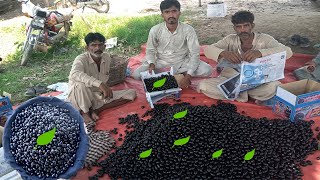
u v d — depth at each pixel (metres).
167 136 3.69
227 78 5.13
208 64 5.80
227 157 3.50
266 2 11.68
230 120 3.93
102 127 4.57
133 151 3.74
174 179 3.38
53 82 6.23
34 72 6.78
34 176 3.15
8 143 3.26
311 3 10.95
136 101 5.21
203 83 5.11
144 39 7.95
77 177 3.61
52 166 3.15
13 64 7.29
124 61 5.78
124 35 8.27
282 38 7.22
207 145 3.57
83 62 4.78
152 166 3.50
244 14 4.70
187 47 5.64
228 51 4.95
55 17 7.48
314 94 4.25
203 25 8.86
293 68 5.83
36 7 7.42
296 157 3.68
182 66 5.68
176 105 4.74
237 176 3.36
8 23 10.62
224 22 9.00
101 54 4.84
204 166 3.45
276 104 4.56
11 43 8.60
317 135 4.04
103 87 4.57
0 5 12.06
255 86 4.79
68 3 10.40
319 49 6.52
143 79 5.12
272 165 3.50
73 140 3.30
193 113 3.92
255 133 3.81
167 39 5.51
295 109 4.25
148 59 5.55
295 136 3.91
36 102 3.54
